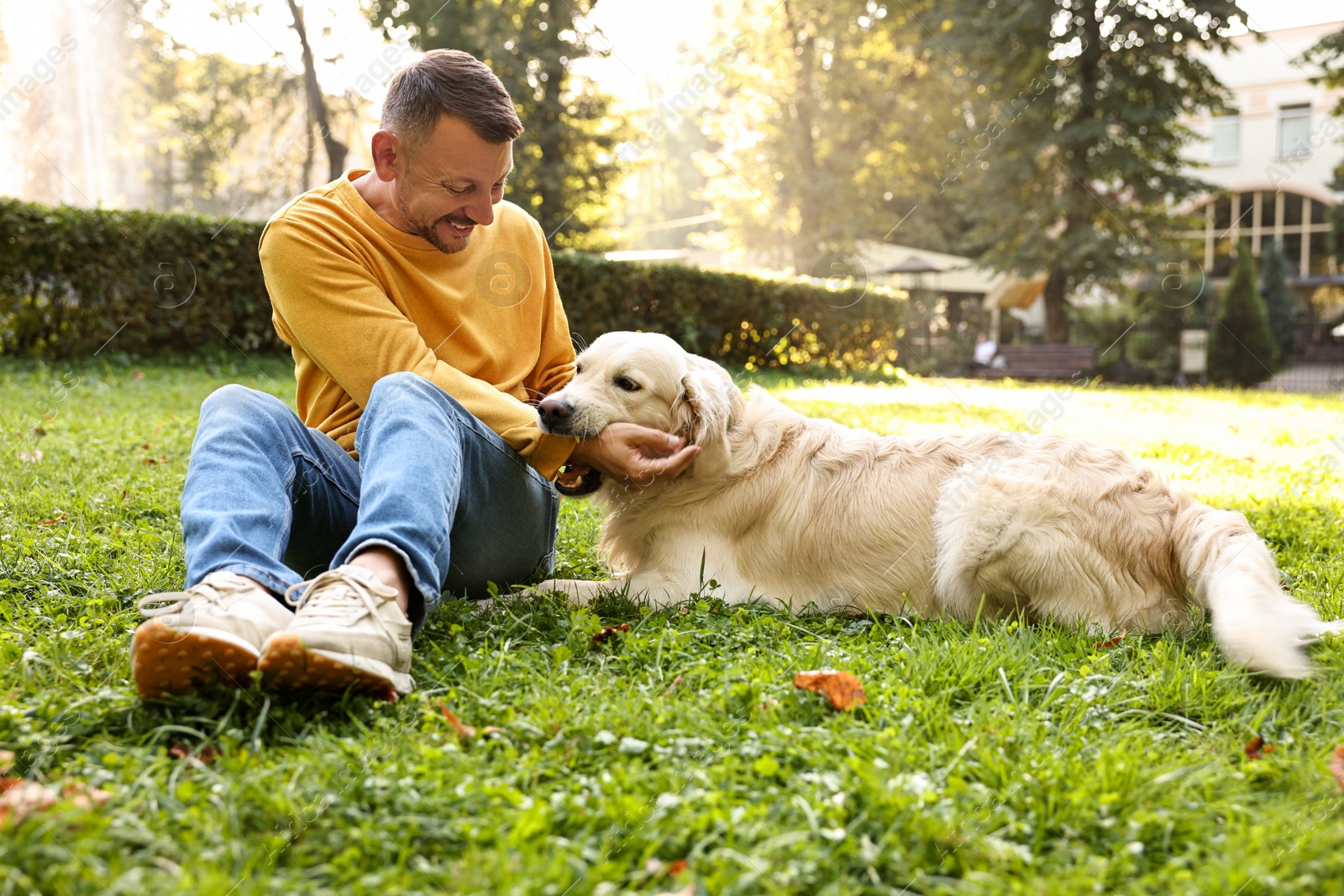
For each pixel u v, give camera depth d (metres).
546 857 1.32
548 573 3.15
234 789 1.46
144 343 10.23
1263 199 28.67
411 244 2.73
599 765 1.65
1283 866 1.36
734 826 1.43
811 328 15.28
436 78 2.48
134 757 1.59
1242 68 28.19
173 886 1.20
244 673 1.77
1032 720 1.89
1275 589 2.41
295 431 2.36
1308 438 7.38
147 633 1.69
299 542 2.47
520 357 2.96
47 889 1.20
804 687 1.98
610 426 2.74
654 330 13.05
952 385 14.93
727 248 24.89
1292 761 1.74
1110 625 2.77
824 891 1.28
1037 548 2.77
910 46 22.05
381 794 1.48
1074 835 1.47
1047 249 20.70
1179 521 2.85
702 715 1.87
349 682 1.80
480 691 1.97
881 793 1.49
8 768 1.53
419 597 2.01
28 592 2.65
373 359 2.57
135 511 3.72
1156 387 17.81
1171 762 1.72
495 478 2.54
